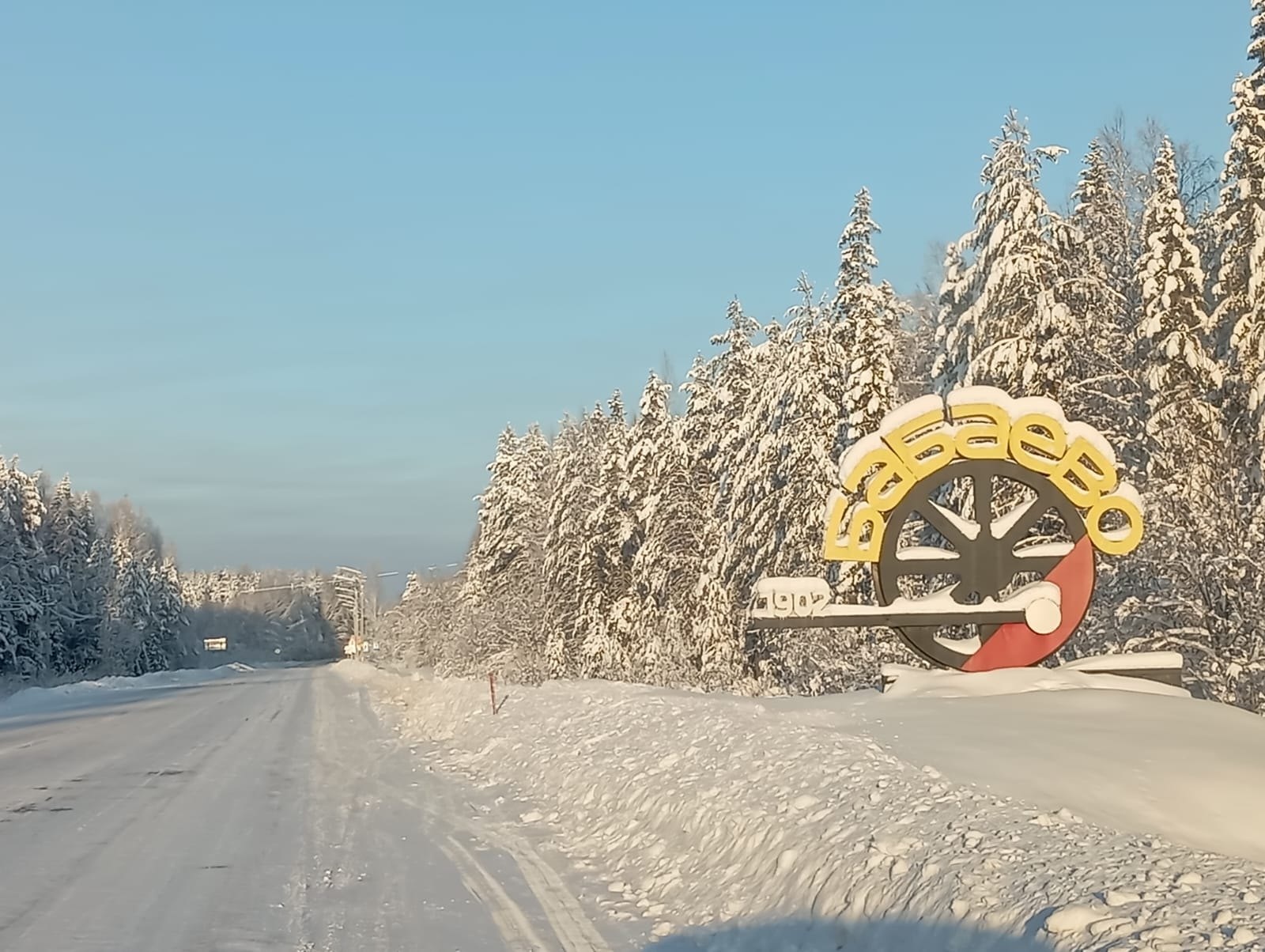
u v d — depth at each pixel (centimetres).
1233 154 2814
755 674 3772
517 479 6569
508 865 1154
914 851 825
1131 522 1923
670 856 1106
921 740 1423
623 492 4825
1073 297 3061
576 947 845
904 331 4956
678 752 1439
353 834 1355
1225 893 643
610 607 4809
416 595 10262
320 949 852
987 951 647
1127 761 1315
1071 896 666
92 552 9381
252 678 8312
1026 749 1365
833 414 3419
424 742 2558
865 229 3281
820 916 810
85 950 855
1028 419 1922
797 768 1172
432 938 877
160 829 1405
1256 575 2267
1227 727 1518
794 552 3425
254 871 1145
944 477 1923
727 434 4256
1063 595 1919
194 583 18612
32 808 1602
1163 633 2369
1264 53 2750
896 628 1911
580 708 2200
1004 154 2895
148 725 3328
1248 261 2769
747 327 4434
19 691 6488
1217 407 2880
